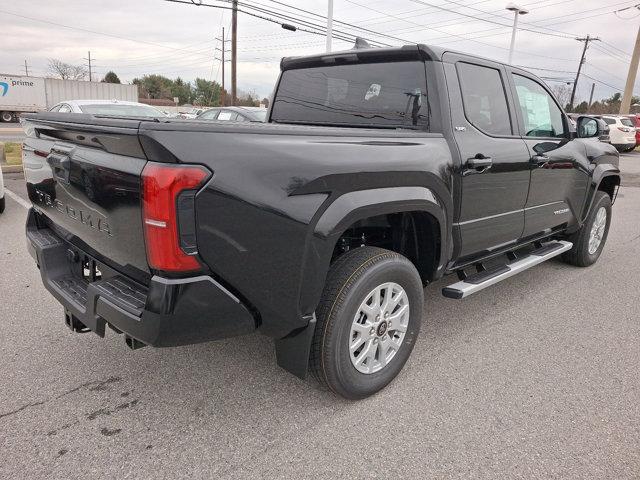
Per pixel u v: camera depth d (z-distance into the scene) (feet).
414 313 10.09
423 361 11.27
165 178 6.42
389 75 11.32
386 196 8.83
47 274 9.78
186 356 11.13
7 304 13.71
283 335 8.26
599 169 17.13
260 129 7.40
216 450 8.11
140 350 11.35
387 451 8.18
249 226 7.16
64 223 9.30
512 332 12.95
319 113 12.81
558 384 10.37
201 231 6.75
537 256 14.56
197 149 6.63
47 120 8.55
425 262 10.94
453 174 10.43
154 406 9.27
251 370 10.61
